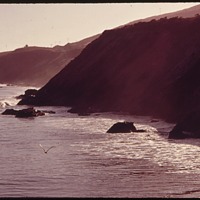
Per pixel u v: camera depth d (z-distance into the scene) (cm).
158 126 6456
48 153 4606
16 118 8256
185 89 7081
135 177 3500
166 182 3331
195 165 3903
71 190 3153
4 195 2997
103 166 3916
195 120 5456
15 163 4119
